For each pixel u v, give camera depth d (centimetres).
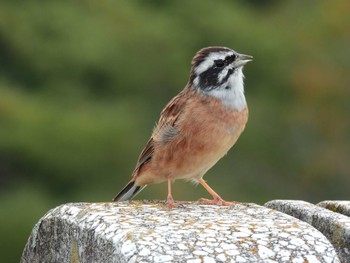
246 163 2308
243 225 553
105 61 2383
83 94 2373
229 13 2514
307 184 2350
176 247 516
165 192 1953
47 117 2253
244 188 2244
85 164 2202
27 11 2442
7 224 2053
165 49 2430
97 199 2161
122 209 596
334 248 569
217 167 2223
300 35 2569
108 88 2411
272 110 2452
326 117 2502
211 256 510
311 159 2380
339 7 2622
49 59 2397
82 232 569
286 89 2525
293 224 557
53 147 2209
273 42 2514
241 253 515
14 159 2227
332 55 2583
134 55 2414
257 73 2511
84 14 2462
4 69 2430
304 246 525
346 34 2594
